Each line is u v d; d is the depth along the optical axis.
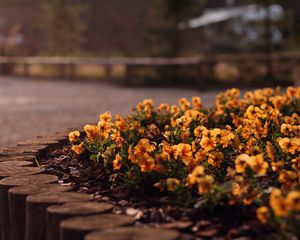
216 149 4.29
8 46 29.83
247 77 18.52
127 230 2.85
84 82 22.53
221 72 19.14
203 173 3.75
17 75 27.39
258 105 6.93
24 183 3.77
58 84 21.53
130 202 3.63
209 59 18.89
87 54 28.33
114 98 14.98
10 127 9.69
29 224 3.36
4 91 18.33
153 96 15.39
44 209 3.32
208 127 6.34
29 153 4.95
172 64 19.47
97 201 3.63
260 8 19.42
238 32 20.53
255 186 3.57
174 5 20.95
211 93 16.31
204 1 21.78
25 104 13.80
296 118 5.71
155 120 6.53
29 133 8.99
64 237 2.90
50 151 5.28
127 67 20.31
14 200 3.53
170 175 3.82
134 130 5.54
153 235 2.77
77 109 12.30
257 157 3.37
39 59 26.50
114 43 32.38
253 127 4.91
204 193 3.42
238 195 3.37
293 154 4.31
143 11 31.62
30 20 36.91
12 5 37.72
